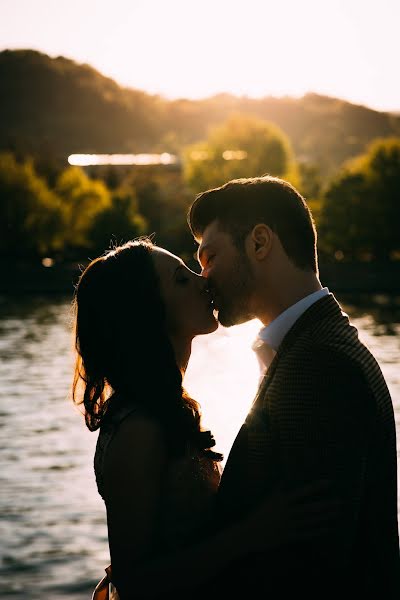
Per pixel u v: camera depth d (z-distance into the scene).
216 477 3.24
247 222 3.07
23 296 82.81
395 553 2.96
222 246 3.10
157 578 2.91
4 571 12.62
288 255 3.06
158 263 3.22
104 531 14.51
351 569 2.87
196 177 108.62
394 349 44.84
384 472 2.91
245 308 3.14
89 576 12.36
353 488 2.79
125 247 3.25
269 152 107.31
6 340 51.34
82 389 3.30
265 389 2.92
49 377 37.00
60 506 16.08
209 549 2.86
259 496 2.90
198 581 2.88
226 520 2.95
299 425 2.80
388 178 87.38
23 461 20.16
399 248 87.81
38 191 94.00
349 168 92.38
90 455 20.78
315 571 2.82
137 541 2.96
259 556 2.88
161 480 3.04
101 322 3.15
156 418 3.03
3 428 24.70
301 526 2.79
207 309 3.25
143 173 136.38
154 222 111.81
